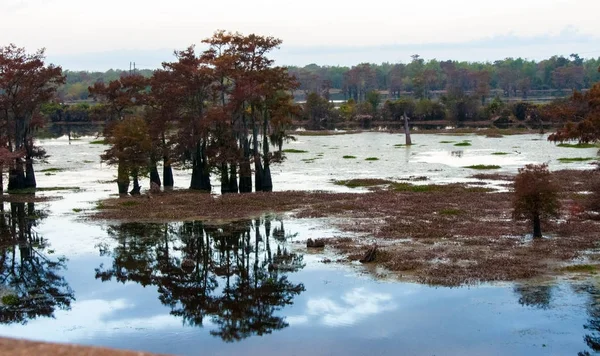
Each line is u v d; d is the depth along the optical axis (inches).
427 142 4586.6
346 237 1493.6
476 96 7150.6
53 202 2124.8
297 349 850.8
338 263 1269.7
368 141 4822.8
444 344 855.1
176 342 885.8
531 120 6205.7
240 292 1112.2
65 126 6835.6
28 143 2635.3
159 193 2253.9
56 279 1219.2
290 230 1603.1
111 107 2691.9
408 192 2162.9
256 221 1731.1
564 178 2413.9
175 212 1873.8
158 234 1599.4
